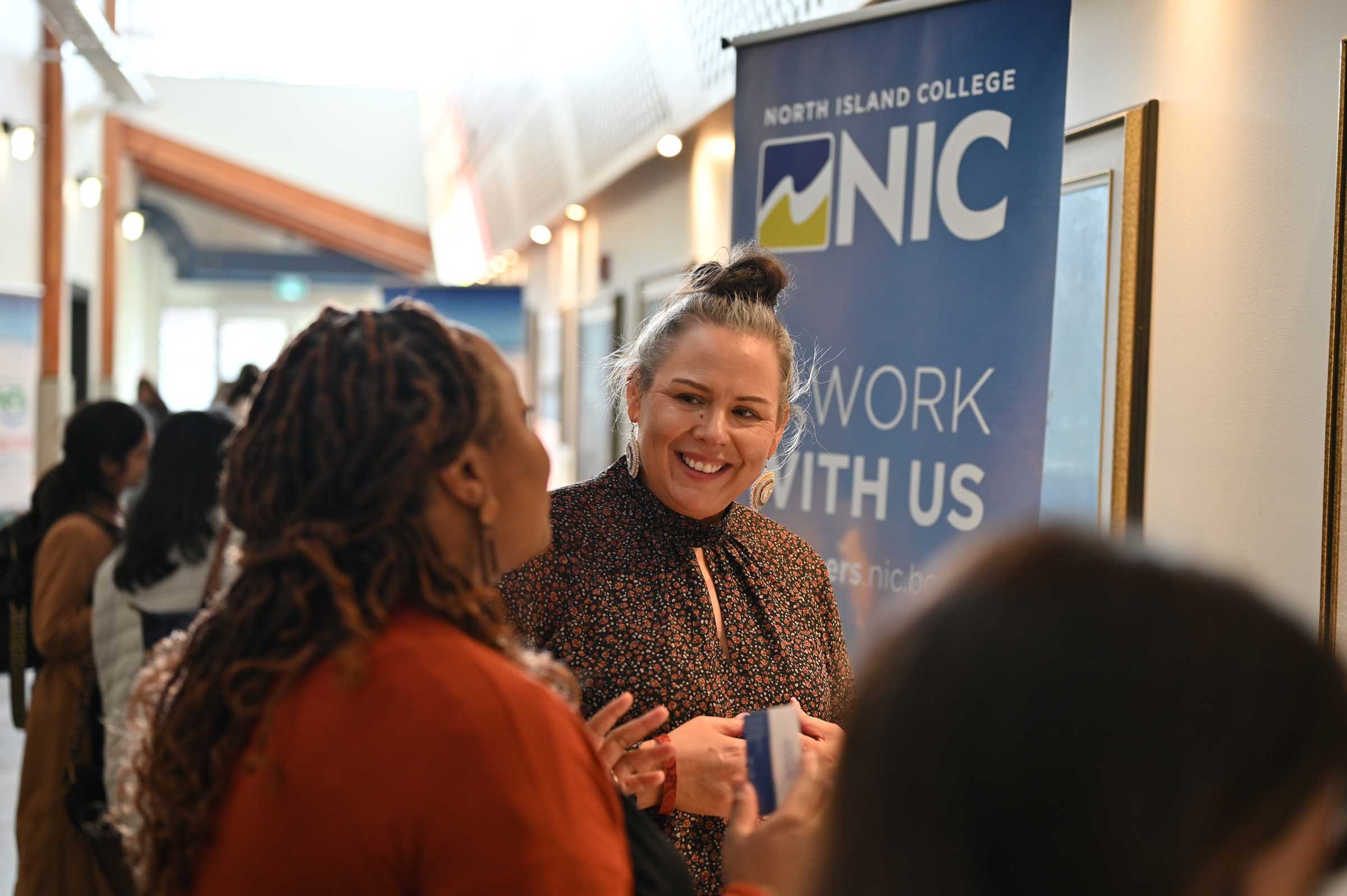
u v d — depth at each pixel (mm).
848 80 3250
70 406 11344
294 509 1057
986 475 2980
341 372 1057
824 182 3285
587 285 10625
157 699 1141
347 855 965
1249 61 2785
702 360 1860
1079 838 548
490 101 12469
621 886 999
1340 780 555
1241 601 575
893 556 3129
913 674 605
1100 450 3320
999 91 2984
